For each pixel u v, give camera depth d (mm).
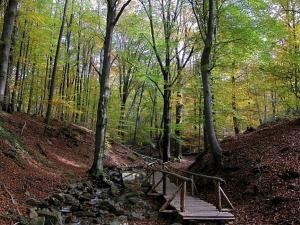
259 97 32531
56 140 25641
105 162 28188
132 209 13508
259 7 17031
